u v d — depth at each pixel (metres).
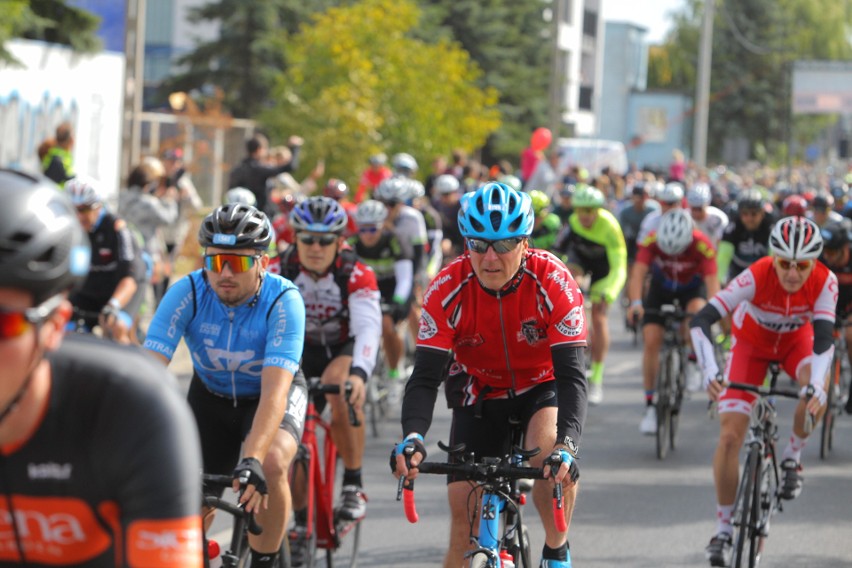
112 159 48.25
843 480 15.92
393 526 12.96
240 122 49.50
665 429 17.28
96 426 4.07
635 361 27.16
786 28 139.50
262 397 7.96
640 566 11.53
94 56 46.22
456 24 79.19
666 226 18.03
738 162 138.62
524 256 8.45
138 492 4.07
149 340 8.48
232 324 8.46
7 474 4.14
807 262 11.81
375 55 46.66
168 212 23.41
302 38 46.56
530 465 8.44
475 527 8.09
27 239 3.64
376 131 45.72
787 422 20.23
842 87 105.94
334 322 11.60
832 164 143.62
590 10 126.00
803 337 12.80
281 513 8.28
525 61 84.88
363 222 19.09
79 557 4.30
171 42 90.19
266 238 8.25
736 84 136.12
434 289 8.50
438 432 18.38
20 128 41.41
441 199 28.39
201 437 9.10
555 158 49.56
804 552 12.19
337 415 11.21
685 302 18.81
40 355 3.80
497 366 8.77
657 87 152.75
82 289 15.27
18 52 41.41
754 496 10.85
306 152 42.62
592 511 13.77
